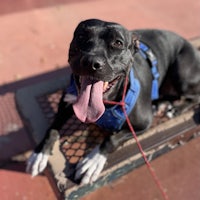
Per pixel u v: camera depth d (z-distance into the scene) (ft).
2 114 2.32
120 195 1.95
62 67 2.68
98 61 1.42
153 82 1.97
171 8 3.47
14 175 2.01
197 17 3.38
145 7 3.46
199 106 2.02
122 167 1.70
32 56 2.77
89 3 3.44
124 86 1.63
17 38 2.92
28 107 1.97
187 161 2.14
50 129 1.77
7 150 2.13
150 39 2.06
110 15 3.30
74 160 1.84
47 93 2.06
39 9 3.28
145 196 1.95
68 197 1.58
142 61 1.89
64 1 3.43
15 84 2.51
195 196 1.97
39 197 1.93
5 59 2.72
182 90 2.12
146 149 1.77
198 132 1.98
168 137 1.84
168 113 2.01
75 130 1.91
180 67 2.08
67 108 1.77
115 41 1.53
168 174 2.06
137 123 1.75
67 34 3.03
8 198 1.90
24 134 2.22
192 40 2.48
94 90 1.51
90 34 1.54
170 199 1.94
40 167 1.68
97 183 1.66
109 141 1.71
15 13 3.20
